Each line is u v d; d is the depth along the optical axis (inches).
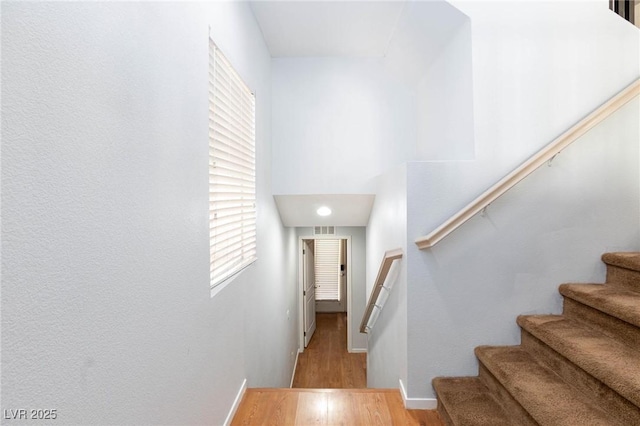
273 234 134.6
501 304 79.6
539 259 79.3
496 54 81.2
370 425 74.0
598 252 79.3
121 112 35.2
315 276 302.7
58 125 26.9
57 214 26.8
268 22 109.2
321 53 132.6
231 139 80.1
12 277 23.0
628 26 81.3
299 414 77.9
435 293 79.5
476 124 80.8
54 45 26.5
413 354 80.0
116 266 34.3
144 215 39.7
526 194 79.0
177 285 48.5
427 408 79.7
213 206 68.1
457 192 80.1
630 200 79.2
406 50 117.5
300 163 136.6
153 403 41.5
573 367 60.2
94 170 31.0
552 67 81.4
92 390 30.7
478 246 79.4
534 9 81.4
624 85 81.4
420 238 76.4
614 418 50.9
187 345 51.8
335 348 233.1
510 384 61.7
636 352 56.4
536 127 81.1
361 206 148.7
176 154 48.5
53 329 26.4
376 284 102.3
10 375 23.0
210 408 61.8
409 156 135.9
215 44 66.3
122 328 35.3
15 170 23.3
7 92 22.7
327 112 136.6
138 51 38.6
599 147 79.0
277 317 141.7
